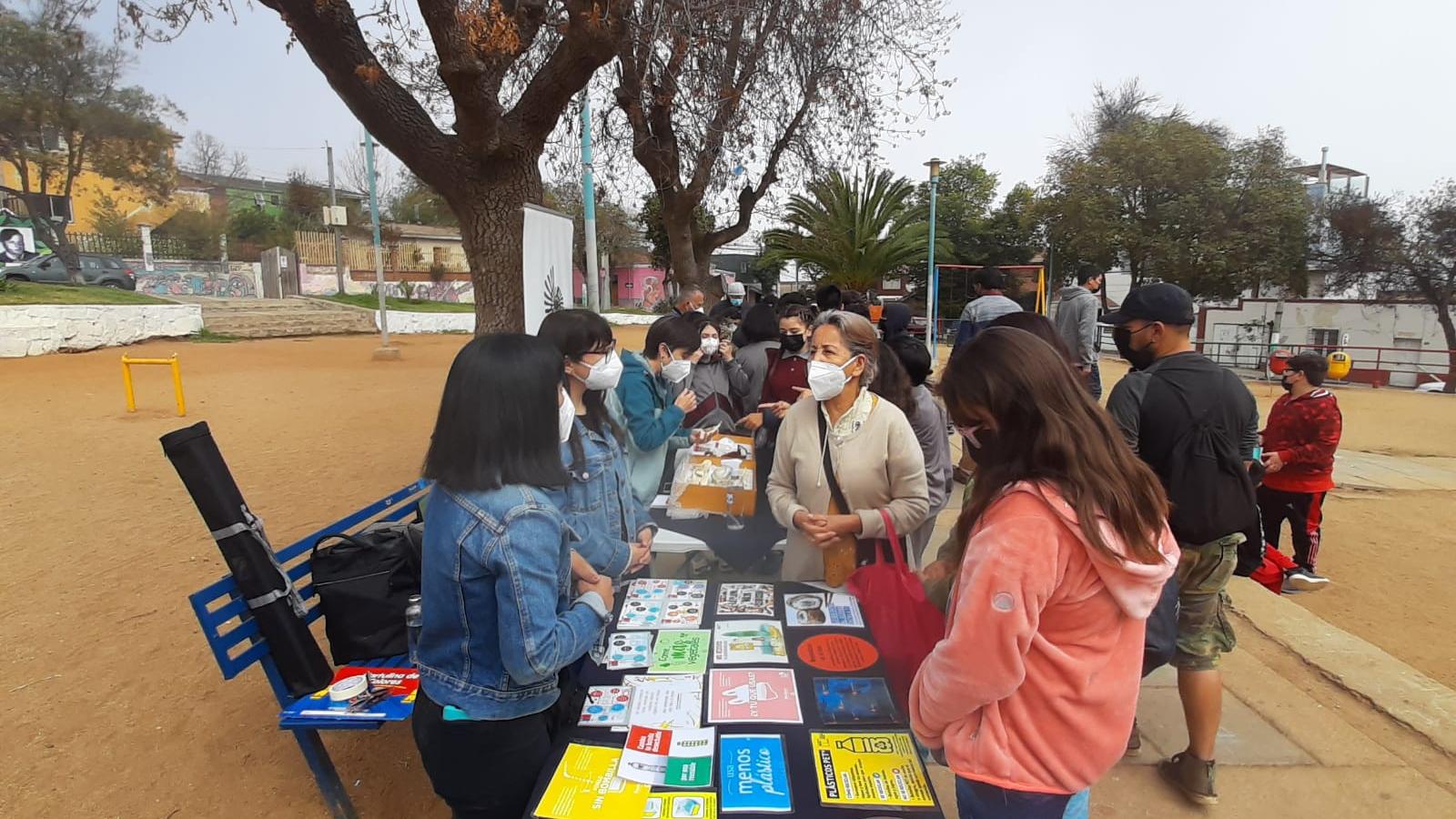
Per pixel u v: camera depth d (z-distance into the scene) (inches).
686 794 67.1
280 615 94.6
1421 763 112.3
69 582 174.9
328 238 1307.8
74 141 1027.3
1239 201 951.6
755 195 403.9
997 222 1333.7
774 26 319.9
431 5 150.3
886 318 155.6
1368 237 934.4
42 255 829.2
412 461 300.2
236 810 103.9
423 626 71.8
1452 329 877.8
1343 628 192.5
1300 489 216.4
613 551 97.3
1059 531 56.3
